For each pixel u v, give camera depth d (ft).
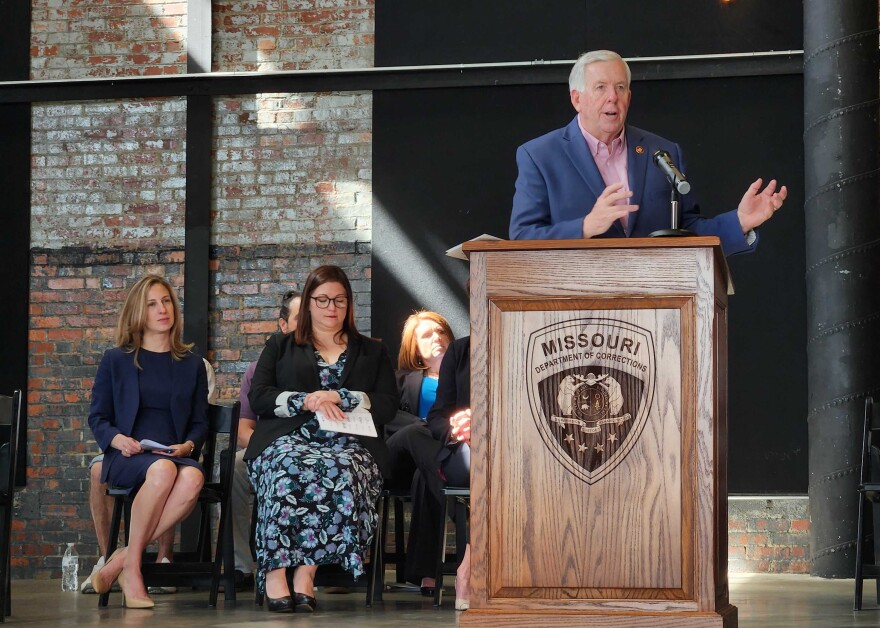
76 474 24.88
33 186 25.73
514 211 10.52
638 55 24.03
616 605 8.16
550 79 24.09
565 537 8.30
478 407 8.49
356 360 15.14
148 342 16.44
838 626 12.09
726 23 23.84
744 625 12.24
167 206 25.36
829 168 21.65
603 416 8.35
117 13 25.88
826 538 21.27
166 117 25.53
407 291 24.35
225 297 25.14
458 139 24.45
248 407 18.06
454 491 14.42
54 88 25.54
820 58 21.90
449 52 24.70
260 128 25.30
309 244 24.95
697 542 8.14
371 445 14.97
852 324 21.26
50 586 21.01
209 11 25.50
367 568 15.23
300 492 13.85
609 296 8.41
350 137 25.00
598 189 10.36
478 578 8.36
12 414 13.84
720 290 8.90
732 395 23.39
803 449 23.08
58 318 25.35
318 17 25.46
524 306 8.51
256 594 14.98
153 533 15.11
